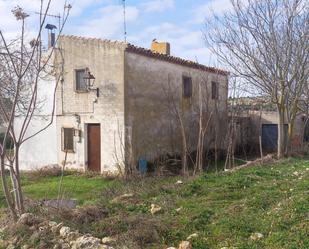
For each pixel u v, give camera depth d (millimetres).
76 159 18047
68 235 6301
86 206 8133
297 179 10438
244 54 17266
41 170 17594
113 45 16906
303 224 6293
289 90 17344
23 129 7680
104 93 17203
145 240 6438
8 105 11406
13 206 7637
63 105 18516
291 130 18203
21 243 6496
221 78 23641
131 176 13445
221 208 7953
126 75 16781
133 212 7930
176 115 19672
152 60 18406
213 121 20875
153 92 18438
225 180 10695
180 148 20078
